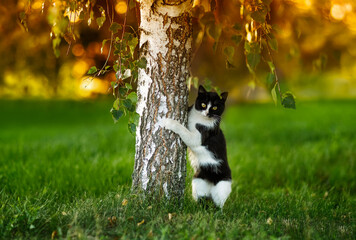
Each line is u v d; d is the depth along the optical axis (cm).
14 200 462
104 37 776
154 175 433
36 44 891
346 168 762
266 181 702
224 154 516
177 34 423
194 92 1023
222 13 400
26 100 2216
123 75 395
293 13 518
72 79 1113
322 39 872
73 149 835
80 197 526
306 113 1964
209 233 344
